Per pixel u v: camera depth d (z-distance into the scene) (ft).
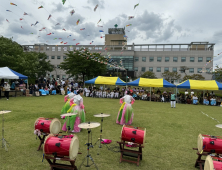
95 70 108.47
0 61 78.28
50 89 66.64
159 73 162.71
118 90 74.49
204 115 36.50
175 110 41.96
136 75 163.63
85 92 73.67
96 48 163.43
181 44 159.84
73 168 11.30
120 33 191.52
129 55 161.07
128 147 16.71
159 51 162.81
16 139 17.58
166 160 14.33
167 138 19.83
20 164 12.76
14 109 33.17
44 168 12.37
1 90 49.01
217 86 58.44
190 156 15.23
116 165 13.21
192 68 156.76
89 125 11.74
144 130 13.70
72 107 20.58
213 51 153.69
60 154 10.78
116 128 23.07
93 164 13.20
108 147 16.52
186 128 24.63
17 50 86.33
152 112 37.14
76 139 11.30
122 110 25.16
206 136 12.90
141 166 13.21
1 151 14.79
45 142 11.09
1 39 87.76
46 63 137.08
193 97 61.36
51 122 14.96
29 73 81.51
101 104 46.55
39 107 36.42
